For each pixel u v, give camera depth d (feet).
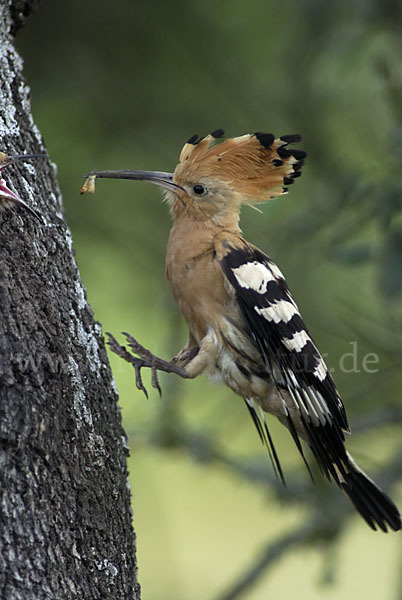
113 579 16.79
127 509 18.29
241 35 40.68
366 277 37.50
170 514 45.65
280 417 23.18
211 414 41.01
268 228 34.94
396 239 27.37
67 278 18.33
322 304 37.24
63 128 40.27
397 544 47.14
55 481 15.85
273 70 40.55
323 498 33.60
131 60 40.42
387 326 31.58
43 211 18.75
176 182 23.63
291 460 41.88
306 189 37.50
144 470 43.62
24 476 15.34
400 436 37.76
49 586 15.23
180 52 40.57
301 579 45.16
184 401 40.14
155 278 40.32
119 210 40.68
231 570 43.34
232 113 41.24
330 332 33.68
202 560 43.91
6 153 18.48
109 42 39.88
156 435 34.30
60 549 15.62
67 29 39.22
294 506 34.09
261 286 21.91
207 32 40.47
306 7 35.09
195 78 41.04
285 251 35.86
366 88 34.94
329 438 21.95
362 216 30.68
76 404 16.80
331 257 29.35
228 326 22.11
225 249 22.22
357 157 39.29
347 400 32.96
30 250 17.35
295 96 38.29
